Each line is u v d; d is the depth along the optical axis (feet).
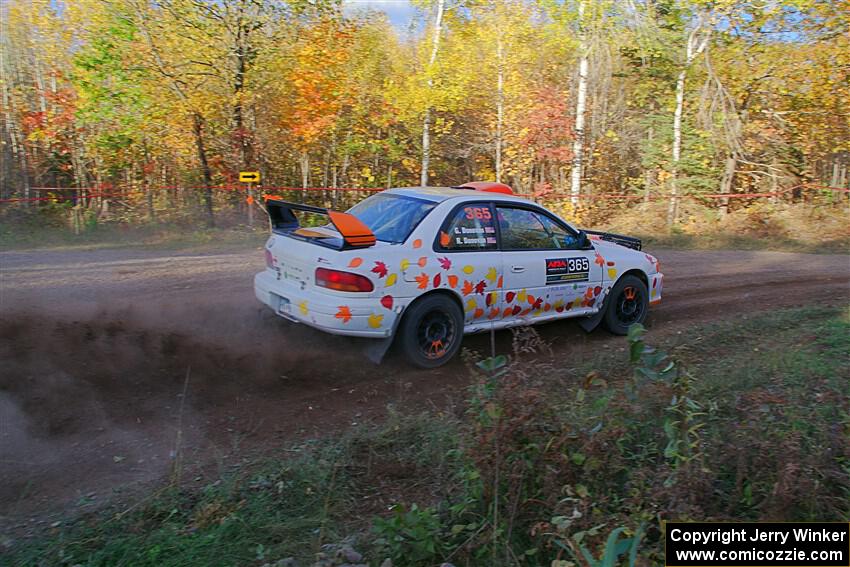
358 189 58.90
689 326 25.80
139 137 55.72
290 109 58.13
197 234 47.75
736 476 12.37
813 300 31.40
